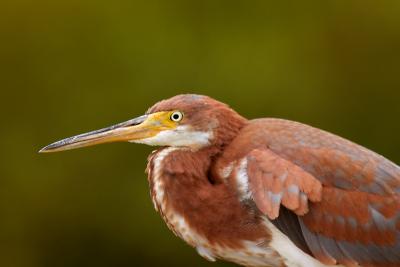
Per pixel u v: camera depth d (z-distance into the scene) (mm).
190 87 15461
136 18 15641
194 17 15695
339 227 7555
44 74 15562
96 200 15008
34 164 15281
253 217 7777
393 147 15758
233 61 15492
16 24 15695
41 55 15641
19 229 15305
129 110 15414
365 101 15750
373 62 15789
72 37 15648
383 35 15922
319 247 7586
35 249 15320
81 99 15484
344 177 7594
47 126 15453
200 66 15484
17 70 15617
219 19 15719
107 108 15445
